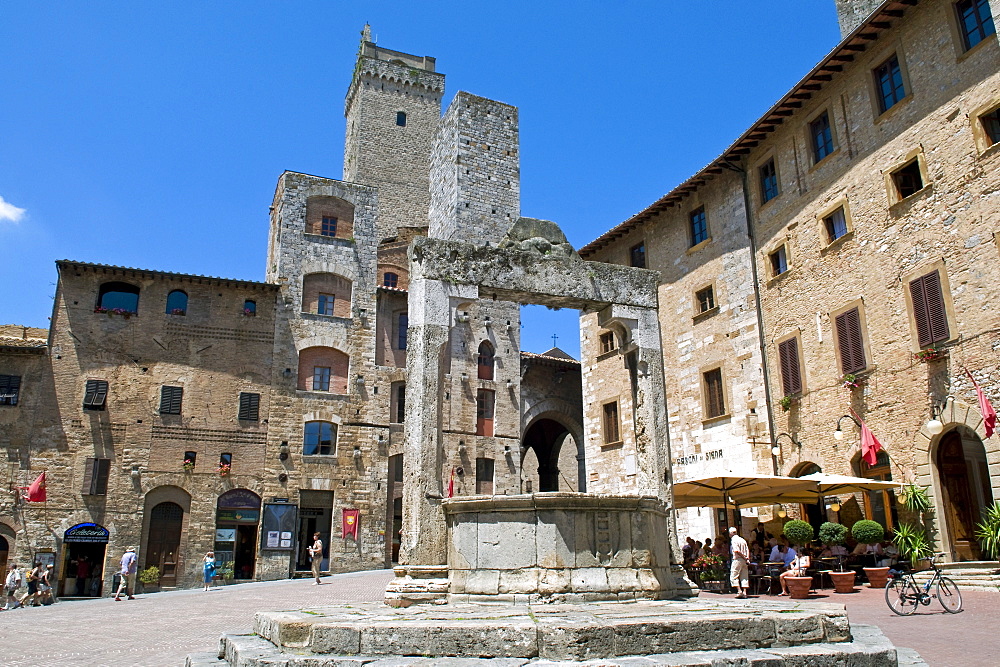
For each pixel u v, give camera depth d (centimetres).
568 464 5722
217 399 3972
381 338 4456
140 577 3588
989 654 1065
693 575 2198
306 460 4056
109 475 3700
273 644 964
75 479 3644
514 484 4472
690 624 902
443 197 5384
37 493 3528
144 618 2098
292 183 4456
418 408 1418
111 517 3650
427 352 1455
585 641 846
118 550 3628
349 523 4050
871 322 2417
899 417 2278
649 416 1631
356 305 4403
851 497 2470
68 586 3544
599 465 3588
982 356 2034
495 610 1066
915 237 2284
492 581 1220
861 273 2475
